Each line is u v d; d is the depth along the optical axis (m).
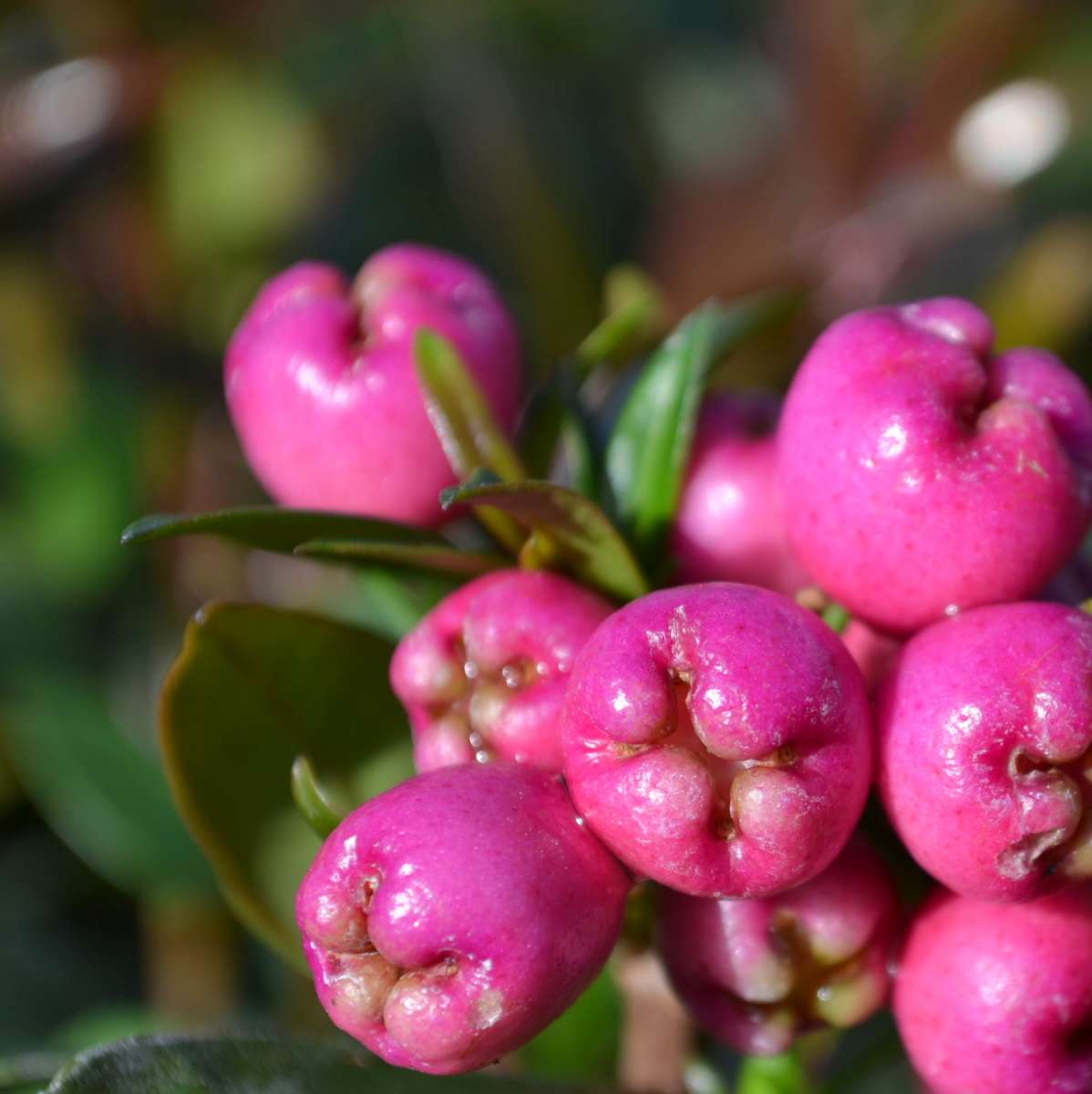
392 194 0.42
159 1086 0.18
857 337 0.18
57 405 0.32
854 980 0.18
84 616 0.30
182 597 0.29
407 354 0.19
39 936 0.26
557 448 0.20
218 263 0.36
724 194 0.33
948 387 0.18
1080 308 0.30
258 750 0.20
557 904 0.17
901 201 0.31
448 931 0.17
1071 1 0.31
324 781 0.20
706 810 0.17
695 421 0.20
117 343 0.32
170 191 0.32
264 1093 0.18
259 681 0.20
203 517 0.18
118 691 0.29
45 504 0.31
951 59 0.31
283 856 0.20
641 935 0.19
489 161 0.38
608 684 0.17
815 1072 0.22
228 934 0.25
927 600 0.18
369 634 0.20
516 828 0.17
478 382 0.20
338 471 0.19
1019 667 0.17
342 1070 0.18
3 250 0.32
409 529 0.19
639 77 0.43
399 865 0.17
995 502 0.18
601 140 0.42
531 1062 0.21
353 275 0.41
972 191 0.31
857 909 0.18
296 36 0.42
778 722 0.17
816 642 0.17
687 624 0.17
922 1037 0.18
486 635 0.18
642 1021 0.20
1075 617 0.17
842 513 0.18
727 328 0.21
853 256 0.31
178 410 0.31
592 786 0.17
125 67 0.31
